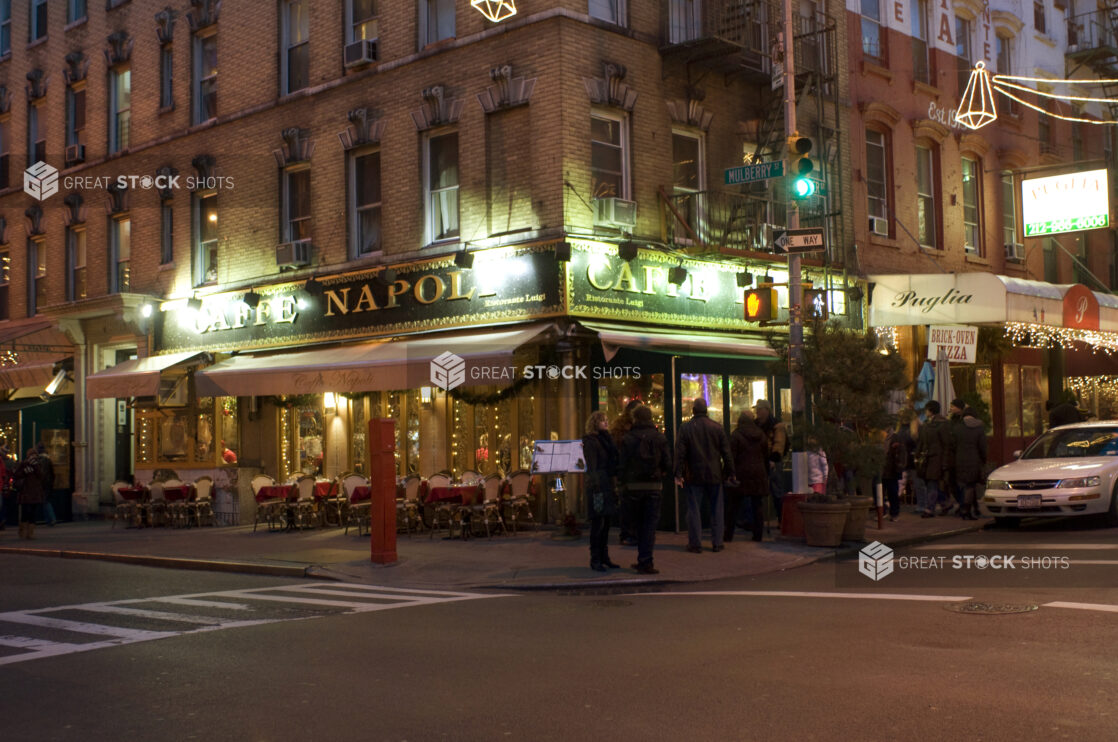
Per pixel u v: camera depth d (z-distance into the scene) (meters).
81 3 25.92
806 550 13.89
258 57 21.55
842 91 21.89
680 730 5.71
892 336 22.56
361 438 19.88
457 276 17.80
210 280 22.61
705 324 18.56
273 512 19.06
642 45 18.06
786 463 17.77
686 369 16.97
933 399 20.70
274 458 21.17
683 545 14.72
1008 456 25.47
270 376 18.45
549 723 5.94
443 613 10.05
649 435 12.50
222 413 21.53
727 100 19.61
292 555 14.95
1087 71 29.42
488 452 18.14
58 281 25.92
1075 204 24.70
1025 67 27.42
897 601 9.55
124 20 24.61
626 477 12.60
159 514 21.11
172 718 6.33
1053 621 8.22
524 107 17.20
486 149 17.59
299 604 10.88
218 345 21.95
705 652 7.64
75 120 25.89
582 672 7.16
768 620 8.91
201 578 13.61
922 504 18.09
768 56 18.95
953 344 19.70
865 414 14.23
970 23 25.88
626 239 17.17
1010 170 26.28
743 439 14.74
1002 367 25.66
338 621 9.70
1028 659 7.00
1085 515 16.61
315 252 20.31
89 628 9.63
